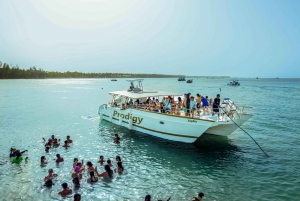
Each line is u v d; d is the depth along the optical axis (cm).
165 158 1723
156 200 1151
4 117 3444
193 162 1648
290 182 1334
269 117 3378
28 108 4434
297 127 2716
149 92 2588
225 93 8362
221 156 1762
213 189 1262
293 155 1775
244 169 1527
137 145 2023
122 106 2581
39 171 1490
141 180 1370
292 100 5812
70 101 5716
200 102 2144
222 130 2089
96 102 5512
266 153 1823
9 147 1988
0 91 8856
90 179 1349
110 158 1728
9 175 1427
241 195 1199
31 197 1180
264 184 1316
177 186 1298
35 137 2312
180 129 1970
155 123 2144
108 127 2681
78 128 2688
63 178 1391
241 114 1952
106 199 1166
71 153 1834
